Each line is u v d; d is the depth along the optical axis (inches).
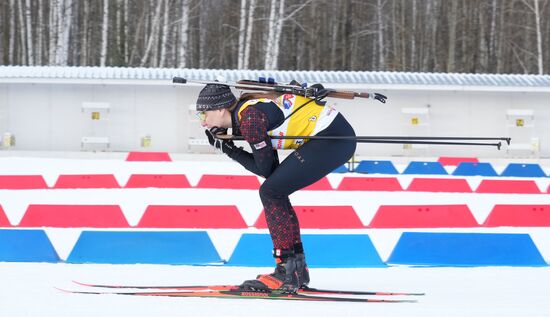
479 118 1132.5
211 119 260.4
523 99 1135.6
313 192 661.9
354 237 356.2
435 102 1125.7
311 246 352.2
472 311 241.9
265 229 441.1
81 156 1061.8
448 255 357.1
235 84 258.5
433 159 1075.9
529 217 474.6
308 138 254.8
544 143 1138.0
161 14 1891.0
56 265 335.0
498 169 1000.9
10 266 327.3
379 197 633.0
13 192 624.1
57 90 1088.2
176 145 1099.9
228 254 378.3
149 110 1097.4
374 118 1115.3
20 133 1086.4
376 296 268.8
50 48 1684.3
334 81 1101.7
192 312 233.3
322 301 256.5
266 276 266.8
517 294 276.1
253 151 254.8
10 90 1083.3
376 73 1166.3
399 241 360.2
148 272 320.2
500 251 358.3
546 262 358.6
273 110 253.9
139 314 229.8
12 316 225.8
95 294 263.3
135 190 648.4
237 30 1840.6
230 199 592.1
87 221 442.9
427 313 237.9
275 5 1541.6
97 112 1091.9
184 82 259.4
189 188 675.4
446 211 466.3
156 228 440.1
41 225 443.8
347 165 936.9
